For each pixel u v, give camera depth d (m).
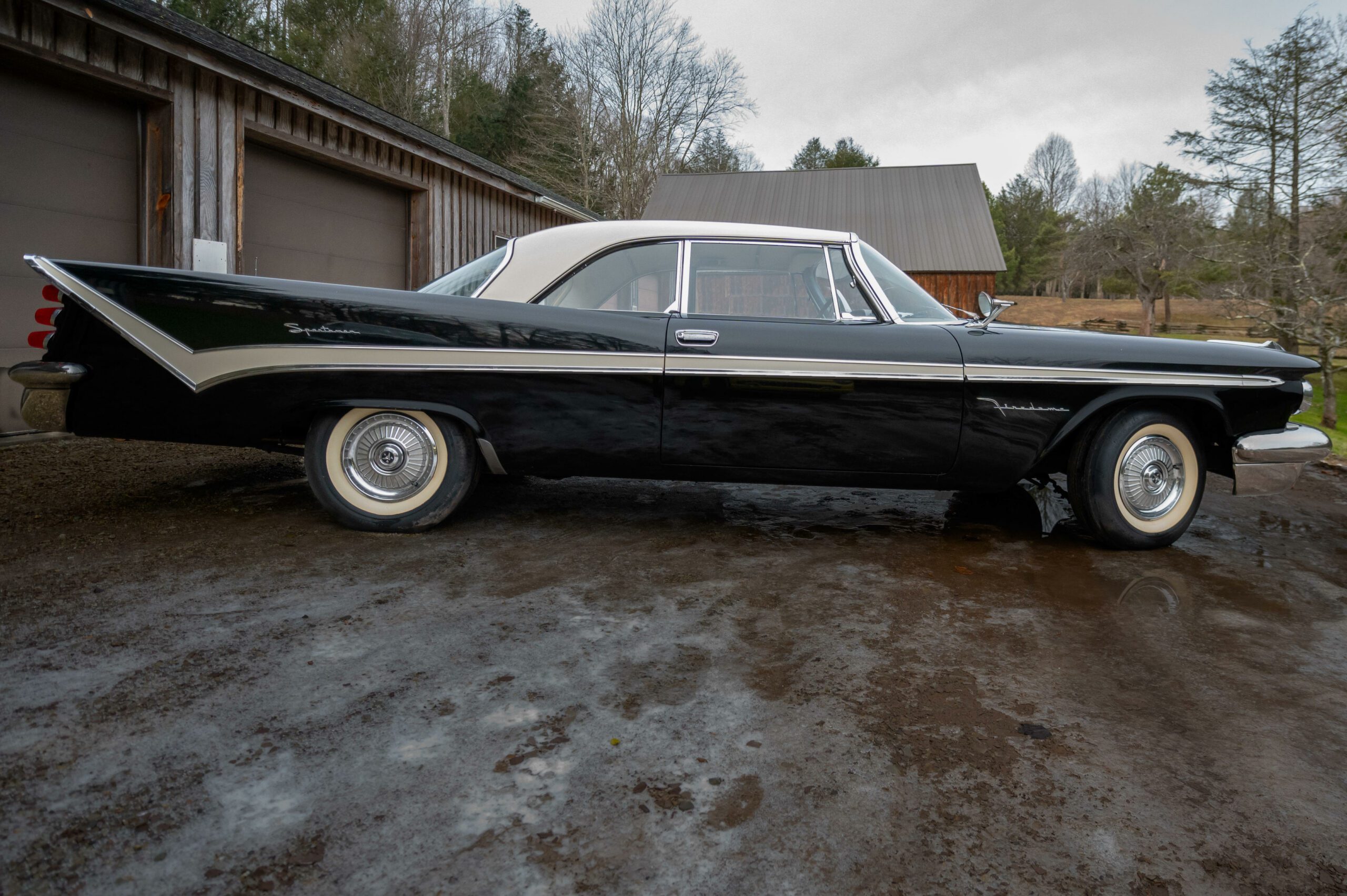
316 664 1.97
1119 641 2.31
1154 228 37.94
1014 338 3.13
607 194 31.44
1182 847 1.37
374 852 1.28
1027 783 1.55
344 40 26.42
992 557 3.15
